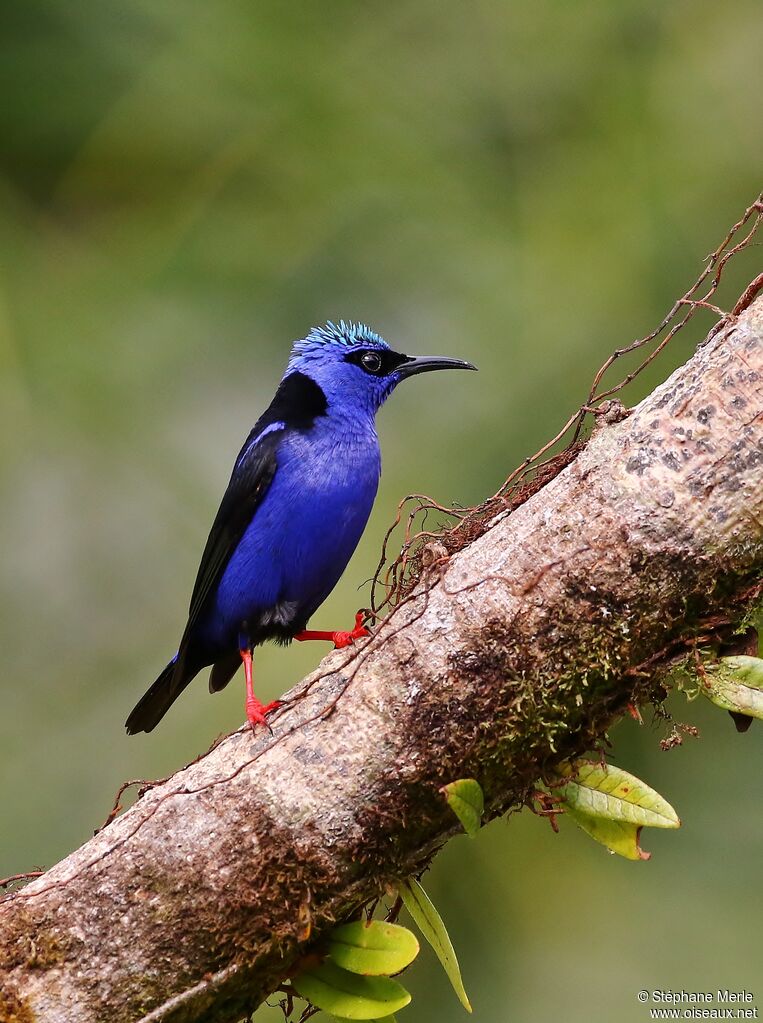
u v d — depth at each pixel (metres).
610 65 11.25
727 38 11.34
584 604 6.50
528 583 6.55
